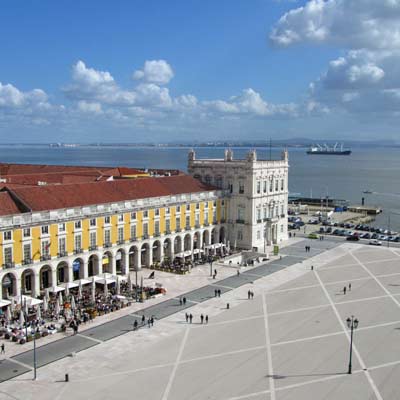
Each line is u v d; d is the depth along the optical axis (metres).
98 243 93.50
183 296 87.44
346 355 63.28
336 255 120.81
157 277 98.88
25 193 87.50
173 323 74.50
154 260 108.06
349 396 52.88
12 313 74.19
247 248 125.12
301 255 120.62
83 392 53.44
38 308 72.38
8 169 151.75
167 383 55.62
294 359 62.03
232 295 88.38
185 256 111.94
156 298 85.94
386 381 56.31
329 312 79.31
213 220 122.81
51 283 86.00
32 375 57.34
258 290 91.50
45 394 52.94
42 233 83.88
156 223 106.00
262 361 61.44
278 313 79.00
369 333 70.50
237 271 103.62
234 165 125.12
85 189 97.44
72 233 88.69
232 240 127.25
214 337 69.12
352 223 178.12
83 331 70.81
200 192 117.94
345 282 96.75
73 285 83.25
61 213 86.88
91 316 75.38
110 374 57.78
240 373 58.16
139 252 101.94
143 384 55.38
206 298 86.50
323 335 69.81
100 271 93.88
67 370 58.72
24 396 52.44
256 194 124.62
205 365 60.25
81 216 89.62
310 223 171.38
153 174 143.00
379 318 76.56
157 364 60.50
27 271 82.75
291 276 101.25
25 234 81.38
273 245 132.00
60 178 124.19
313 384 55.56
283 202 136.75
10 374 57.50
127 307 81.06
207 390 54.09
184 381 56.12
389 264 111.25
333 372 58.50
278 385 55.28
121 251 99.12
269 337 69.12
